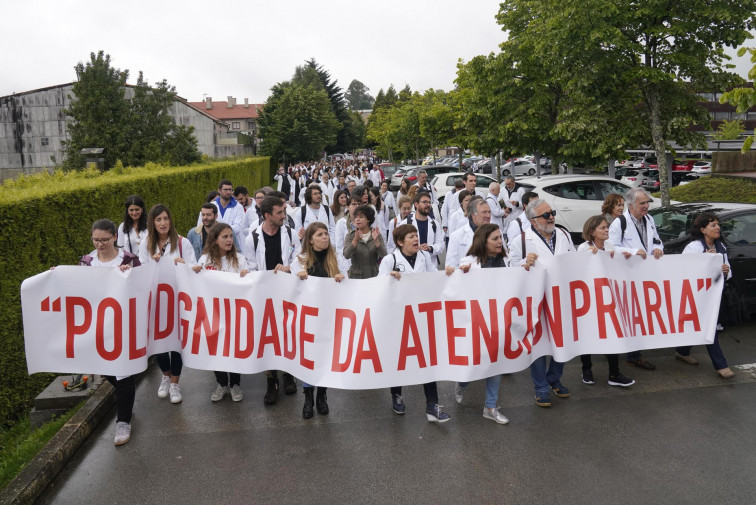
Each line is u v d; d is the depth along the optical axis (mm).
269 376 5773
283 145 62094
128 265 5145
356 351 5195
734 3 12555
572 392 5883
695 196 19750
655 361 6715
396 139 54625
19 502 3975
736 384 5945
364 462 4570
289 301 5414
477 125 22109
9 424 6020
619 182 13828
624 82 14023
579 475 4301
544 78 19188
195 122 56219
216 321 5555
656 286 6012
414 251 5410
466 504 3977
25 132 45188
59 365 5090
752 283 7355
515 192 11508
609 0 12984
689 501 3943
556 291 5516
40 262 6629
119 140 24766
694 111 14305
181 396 6023
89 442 5070
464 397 5848
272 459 4664
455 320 5215
